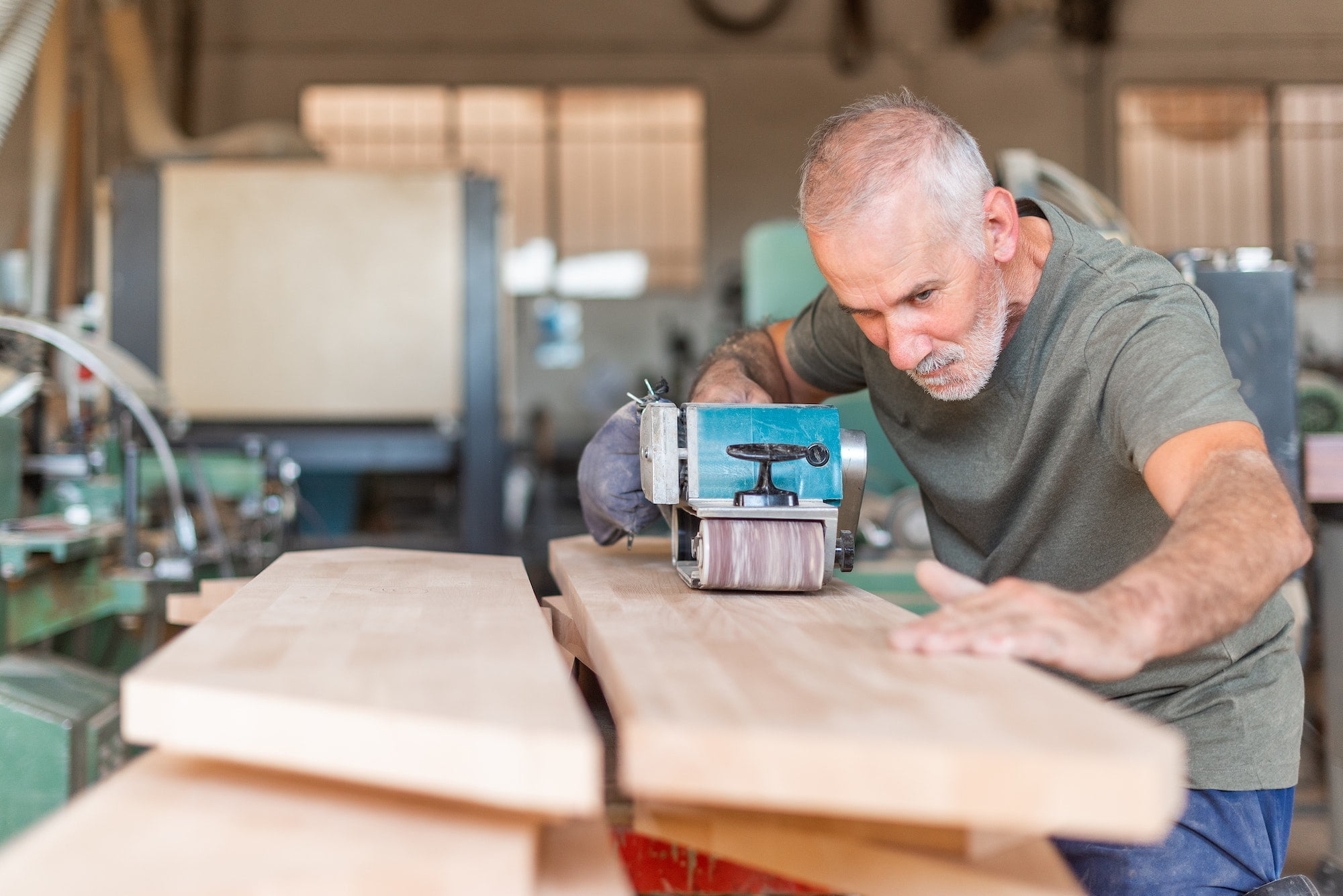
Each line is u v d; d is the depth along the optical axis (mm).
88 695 1882
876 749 587
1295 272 2127
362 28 9727
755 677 736
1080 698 688
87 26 6125
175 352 4484
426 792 708
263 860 611
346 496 5488
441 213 4535
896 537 2480
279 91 9688
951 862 751
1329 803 2318
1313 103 10164
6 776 1712
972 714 647
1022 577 1375
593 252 10344
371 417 4559
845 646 841
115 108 7098
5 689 1775
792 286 3000
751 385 1403
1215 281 2068
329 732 654
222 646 815
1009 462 1308
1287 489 889
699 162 10289
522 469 8578
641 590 1158
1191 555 823
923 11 9906
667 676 734
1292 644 1279
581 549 1550
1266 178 10180
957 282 1113
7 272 2980
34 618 2008
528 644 844
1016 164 2234
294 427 4559
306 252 4508
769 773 595
